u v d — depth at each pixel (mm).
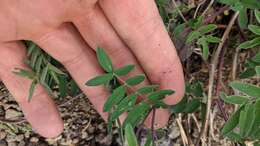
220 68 176
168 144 187
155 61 159
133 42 156
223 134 146
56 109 172
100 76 141
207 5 184
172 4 182
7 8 149
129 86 144
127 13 151
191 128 187
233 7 159
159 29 156
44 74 160
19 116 194
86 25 155
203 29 160
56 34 157
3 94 198
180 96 164
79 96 193
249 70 163
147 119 172
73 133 194
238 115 140
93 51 162
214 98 177
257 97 136
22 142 195
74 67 163
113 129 192
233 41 184
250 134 141
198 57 188
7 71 165
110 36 157
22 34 157
